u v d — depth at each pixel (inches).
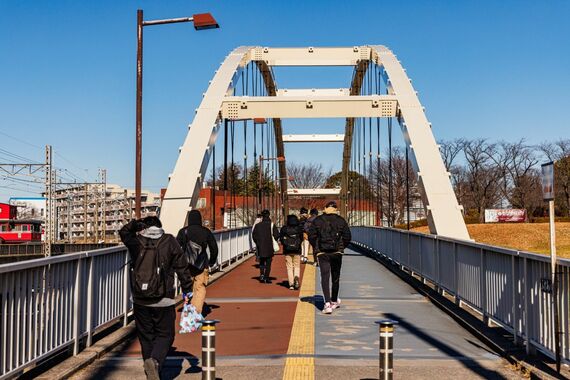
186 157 621.9
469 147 2773.1
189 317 230.5
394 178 2459.4
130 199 2699.3
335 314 377.1
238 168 2928.2
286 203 2246.6
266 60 901.8
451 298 420.2
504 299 282.2
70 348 252.7
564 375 212.8
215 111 650.8
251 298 451.5
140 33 547.5
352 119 1581.0
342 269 683.4
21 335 205.6
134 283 210.8
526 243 1675.7
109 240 3048.7
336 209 390.3
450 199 584.7
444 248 427.5
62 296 241.4
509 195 2800.2
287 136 1973.4
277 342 293.7
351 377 228.2
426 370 238.2
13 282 199.0
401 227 2321.6
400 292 482.3
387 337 199.8
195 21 542.0
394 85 665.0
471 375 231.1
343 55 903.7
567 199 2546.8
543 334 233.1
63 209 3782.0
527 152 2733.8
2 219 2534.5
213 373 198.2
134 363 252.7
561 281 216.2
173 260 217.0
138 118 546.3
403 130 661.9
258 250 554.9
